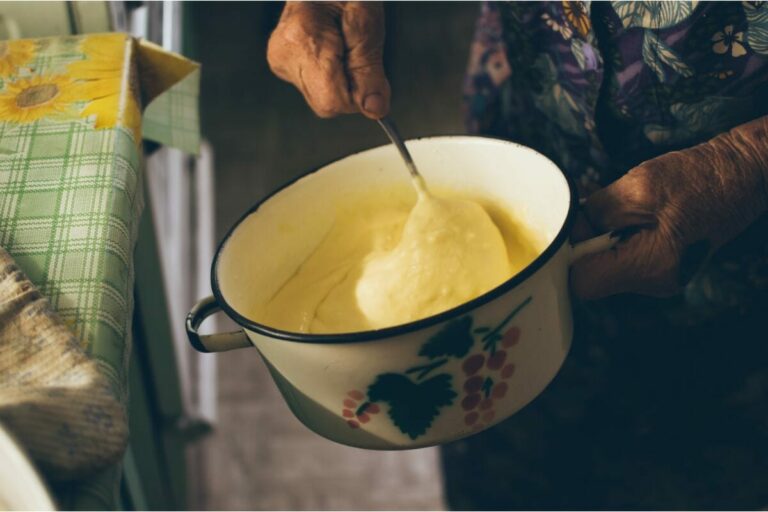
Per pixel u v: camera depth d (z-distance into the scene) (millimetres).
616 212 775
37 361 563
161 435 1419
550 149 1059
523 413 1203
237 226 760
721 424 1132
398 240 835
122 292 670
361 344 603
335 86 875
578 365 1134
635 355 1094
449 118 2566
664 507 1232
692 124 907
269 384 2068
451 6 2939
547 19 945
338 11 896
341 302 784
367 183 838
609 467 1217
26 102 866
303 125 2643
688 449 1166
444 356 620
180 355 1505
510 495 1292
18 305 599
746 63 855
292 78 916
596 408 1163
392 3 2943
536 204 776
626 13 872
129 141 812
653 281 783
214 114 2703
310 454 1937
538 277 630
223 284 705
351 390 637
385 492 1861
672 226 762
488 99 1187
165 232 1525
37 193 746
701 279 997
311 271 827
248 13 3037
